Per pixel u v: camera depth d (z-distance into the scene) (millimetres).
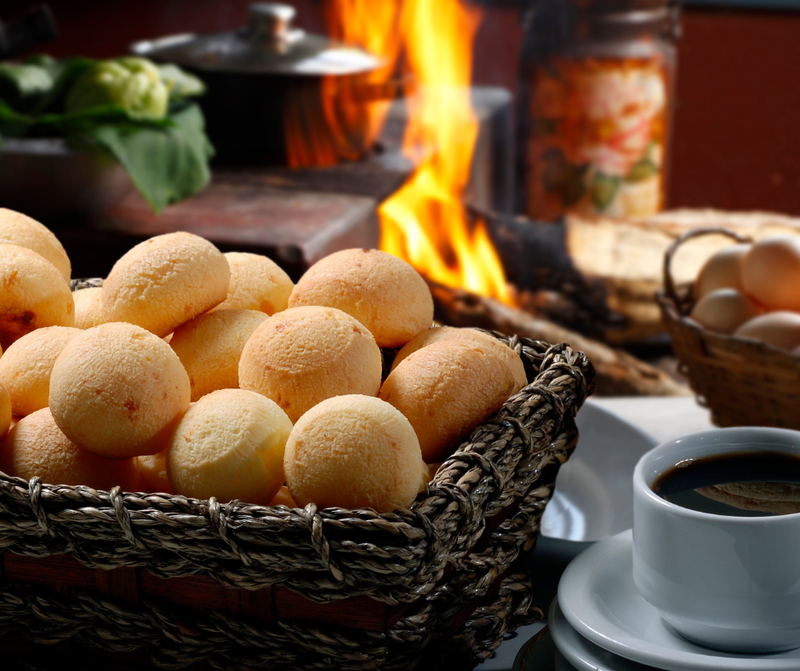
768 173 3244
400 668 755
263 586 739
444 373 797
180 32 3211
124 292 813
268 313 866
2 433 791
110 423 764
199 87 1900
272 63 2008
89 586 774
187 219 1754
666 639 775
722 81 3166
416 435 775
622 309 1916
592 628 763
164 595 765
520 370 844
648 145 2256
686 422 1084
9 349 825
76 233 1659
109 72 1634
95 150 1541
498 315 1758
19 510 761
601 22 2168
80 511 744
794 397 1014
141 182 1551
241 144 2084
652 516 764
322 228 1697
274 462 762
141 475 800
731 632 755
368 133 2146
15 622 787
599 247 2053
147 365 772
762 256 1130
